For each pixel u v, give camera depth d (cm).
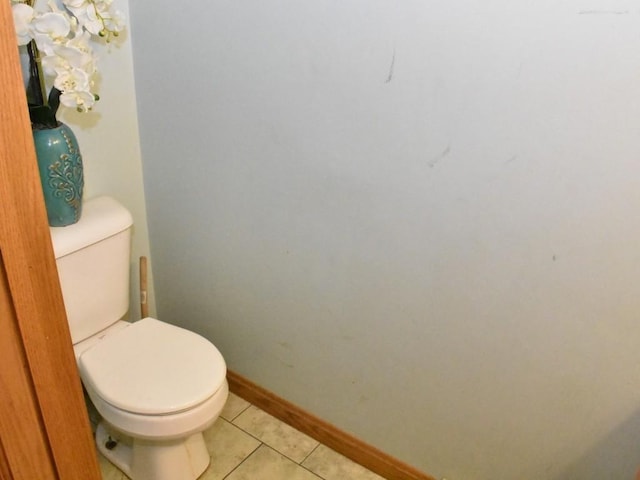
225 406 197
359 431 174
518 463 143
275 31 135
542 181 112
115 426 143
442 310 139
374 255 144
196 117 162
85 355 154
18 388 89
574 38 99
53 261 88
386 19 118
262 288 175
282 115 144
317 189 147
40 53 133
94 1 138
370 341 157
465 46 111
